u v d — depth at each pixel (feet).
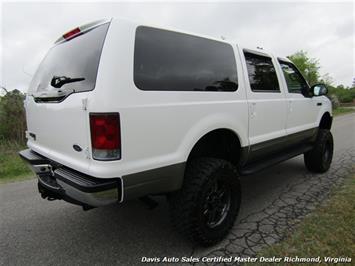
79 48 6.90
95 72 5.80
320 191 11.62
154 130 6.21
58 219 10.02
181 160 6.77
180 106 6.71
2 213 10.71
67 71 7.11
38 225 9.59
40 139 8.20
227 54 8.61
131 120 5.78
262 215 9.57
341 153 18.61
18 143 25.94
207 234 7.48
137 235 8.66
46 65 8.60
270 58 10.80
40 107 7.80
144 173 6.10
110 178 5.68
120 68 5.74
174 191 7.09
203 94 7.39
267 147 10.27
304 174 14.33
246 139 8.98
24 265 7.29
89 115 5.62
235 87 8.61
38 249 8.05
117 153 5.65
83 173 6.08
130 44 6.03
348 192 10.98
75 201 7.10
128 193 6.00
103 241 8.38
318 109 14.06
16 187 14.35
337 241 7.48
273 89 10.67
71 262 7.35
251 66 9.61
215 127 7.62
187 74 7.14
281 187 12.42
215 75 7.98
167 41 6.86
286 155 11.68
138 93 5.94
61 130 6.73
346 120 42.86
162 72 6.55
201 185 7.13
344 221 8.55
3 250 8.04
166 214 10.14
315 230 8.11
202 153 8.46
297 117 12.17
